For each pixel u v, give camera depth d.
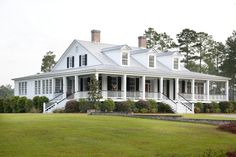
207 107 50.44
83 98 41.19
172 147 15.80
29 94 54.25
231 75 87.12
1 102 48.72
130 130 18.73
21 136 16.52
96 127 19.09
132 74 44.56
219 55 93.12
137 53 52.62
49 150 14.43
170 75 48.59
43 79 50.66
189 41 87.50
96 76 41.25
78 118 24.06
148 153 14.70
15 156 13.48
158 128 19.95
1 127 18.58
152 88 50.56
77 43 50.84
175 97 50.28
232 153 15.16
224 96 56.06
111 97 43.31
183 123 23.84
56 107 43.16
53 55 80.88
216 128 21.58
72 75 44.31
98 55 49.06
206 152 15.01
